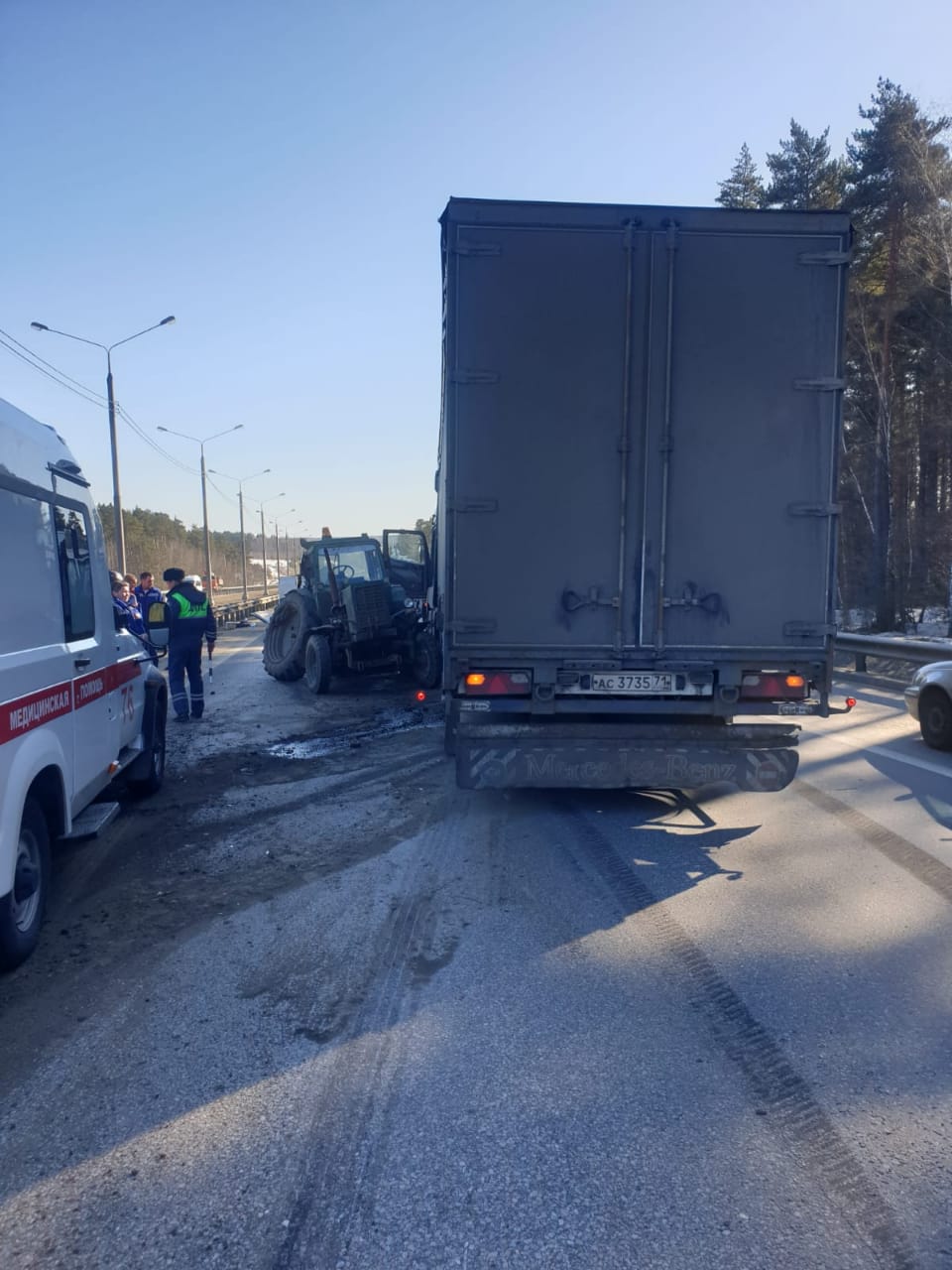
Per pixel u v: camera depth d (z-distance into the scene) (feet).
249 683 53.47
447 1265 8.50
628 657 20.38
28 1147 10.37
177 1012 13.48
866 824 21.97
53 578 17.08
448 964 14.83
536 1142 10.21
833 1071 11.56
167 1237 8.91
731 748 21.40
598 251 19.81
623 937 15.79
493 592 20.29
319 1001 13.70
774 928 16.02
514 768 21.36
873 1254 8.52
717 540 20.29
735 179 128.16
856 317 101.91
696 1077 11.47
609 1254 8.58
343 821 23.52
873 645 48.32
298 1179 9.70
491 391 19.95
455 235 19.69
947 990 13.58
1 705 13.71
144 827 23.48
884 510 103.76
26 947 15.33
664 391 19.99
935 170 89.81
